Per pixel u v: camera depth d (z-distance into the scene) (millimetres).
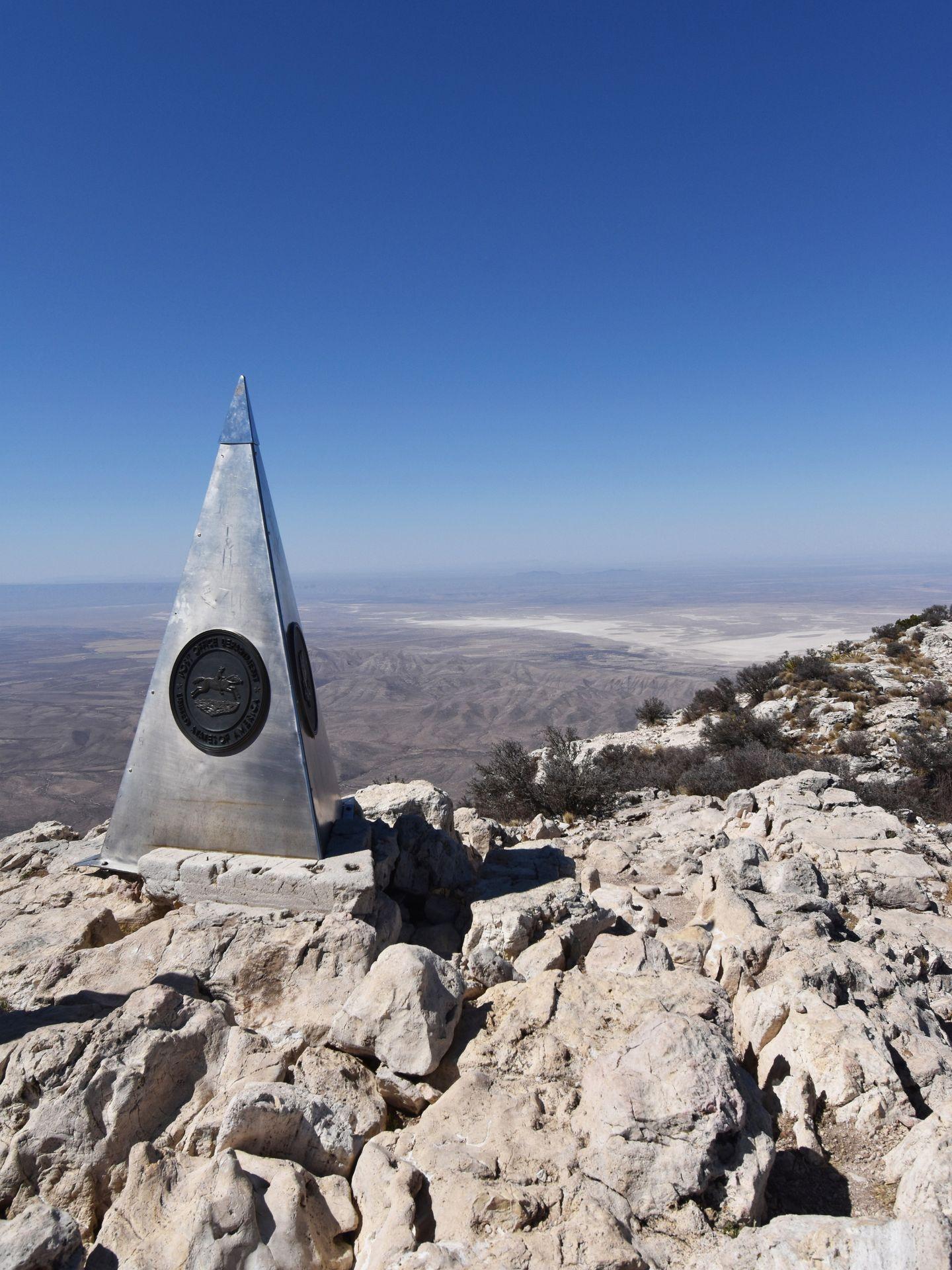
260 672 6926
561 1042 4652
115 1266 3371
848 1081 4531
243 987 5613
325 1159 4008
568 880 7535
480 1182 3658
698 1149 3697
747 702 30375
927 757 19297
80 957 5910
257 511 7164
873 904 9109
